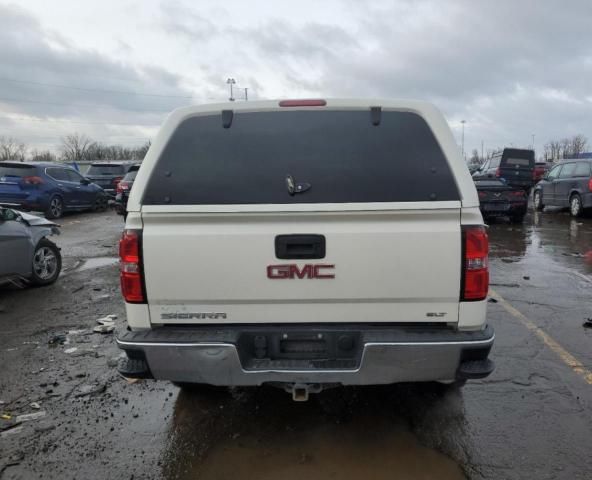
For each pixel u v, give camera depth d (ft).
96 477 9.39
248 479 9.25
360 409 11.73
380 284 9.08
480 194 45.16
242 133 9.76
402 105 9.73
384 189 9.25
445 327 9.34
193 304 9.40
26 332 17.16
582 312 18.95
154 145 9.68
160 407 11.94
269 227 9.07
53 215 51.42
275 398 12.30
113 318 18.58
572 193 50.70
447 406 11.80
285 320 9.37
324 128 9.71
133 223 9.30
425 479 9.20
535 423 11.02
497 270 26.55
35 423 11.23
